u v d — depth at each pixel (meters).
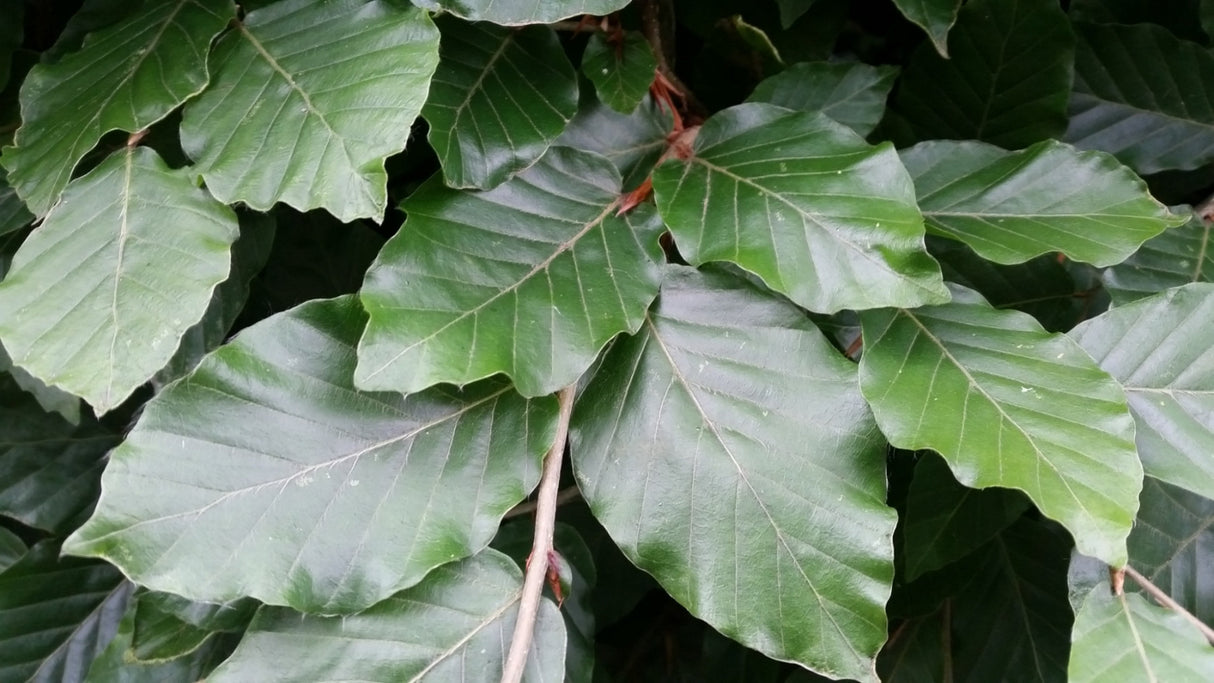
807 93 0.33
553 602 0.25
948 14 0.30
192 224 0.23
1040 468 0.22
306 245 0.34
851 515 0.23
